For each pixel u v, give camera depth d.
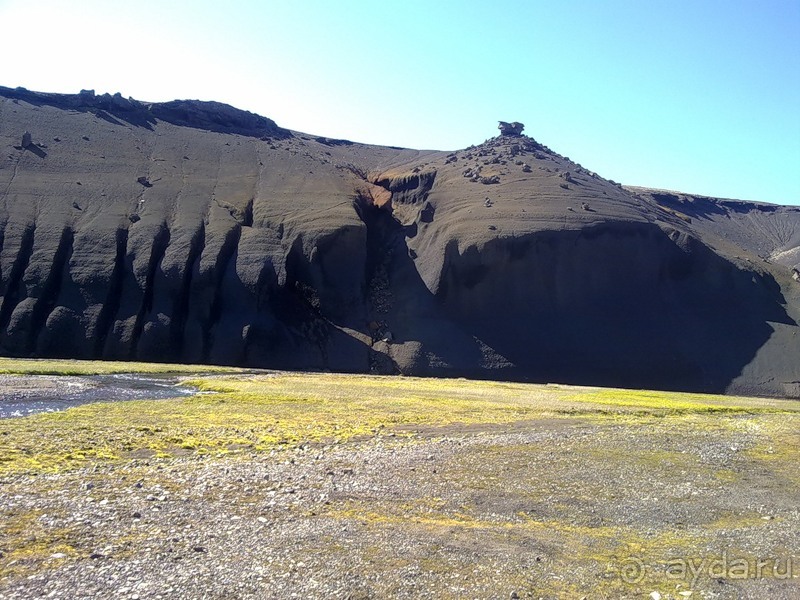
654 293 143.75
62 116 183.12
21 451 30.75
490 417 55.06
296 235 141.12
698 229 187.75
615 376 124.38
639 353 129.62
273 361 117.75
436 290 137.38
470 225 147.88
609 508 26.25
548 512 25.27
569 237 144.25
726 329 137.25
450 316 134.00
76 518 20.88
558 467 33.72
